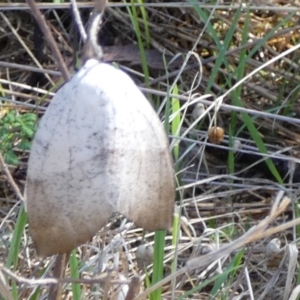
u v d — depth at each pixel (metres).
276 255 0.32
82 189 0.19
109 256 0.29
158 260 0.25
